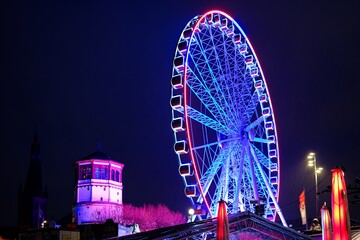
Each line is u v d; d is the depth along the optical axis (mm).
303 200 80812
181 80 70375
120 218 178875
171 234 42562
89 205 177625
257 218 52125
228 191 72062
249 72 88812
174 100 69938
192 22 76000
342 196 27938
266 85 90000
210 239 50969
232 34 85750
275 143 89438
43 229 108812
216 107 73875
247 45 89250
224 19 83750
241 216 50875
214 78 75188
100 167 182875
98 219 174375
